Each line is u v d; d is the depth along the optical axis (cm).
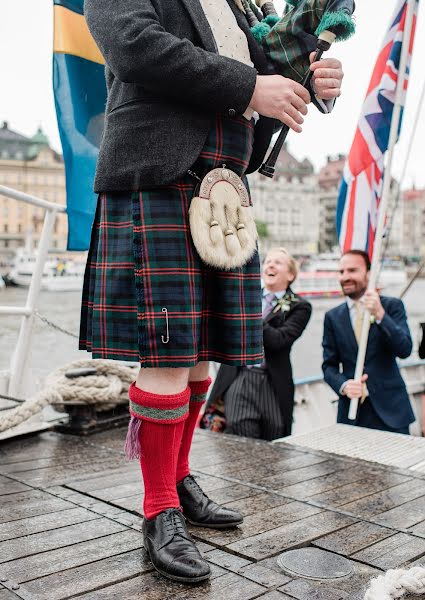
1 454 257
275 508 192
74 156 329
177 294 145
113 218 154
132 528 173
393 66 406
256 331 159
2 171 8025
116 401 302
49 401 281
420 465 249
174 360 144
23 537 166
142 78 137
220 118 151
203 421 377
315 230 9688
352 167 426
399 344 351
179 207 147
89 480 218
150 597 134
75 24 334
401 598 136
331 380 364
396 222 10419
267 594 136
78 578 142
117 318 150
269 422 359
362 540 168
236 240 148
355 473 232
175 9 146
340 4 149
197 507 175
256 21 171
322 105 159
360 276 370
